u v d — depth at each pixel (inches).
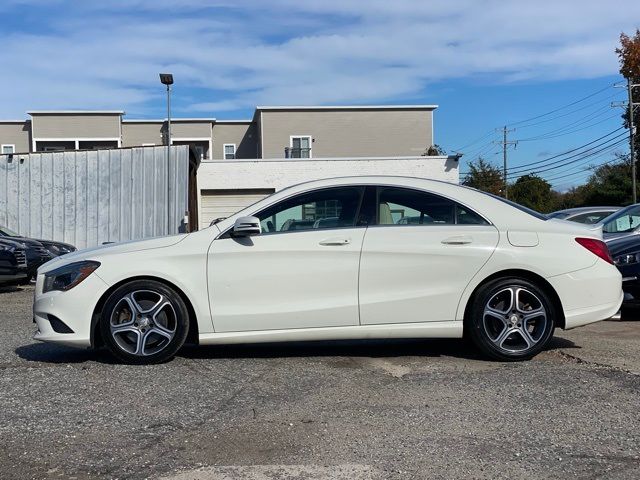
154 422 169.5
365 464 143.4
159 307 222.5
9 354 249.0
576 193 2576.3
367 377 210.5
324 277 223.0
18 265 503.8
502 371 215.3
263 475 138.1
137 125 1884.8
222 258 222.8
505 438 157.2
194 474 138.6
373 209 229.9
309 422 169.0
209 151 1892.2
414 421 169.2
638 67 1777.8
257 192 1163.9
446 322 224.8
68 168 754.8
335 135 1849.2
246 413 175.9
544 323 225.0
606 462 143.2
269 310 222.4
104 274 222.2
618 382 200.7
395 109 1859.0
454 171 1159.6
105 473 139.4
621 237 365.7
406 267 223.5
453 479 135.9
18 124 1898.4
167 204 756.6
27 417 173.3
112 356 241.8
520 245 224.4
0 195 746.8
